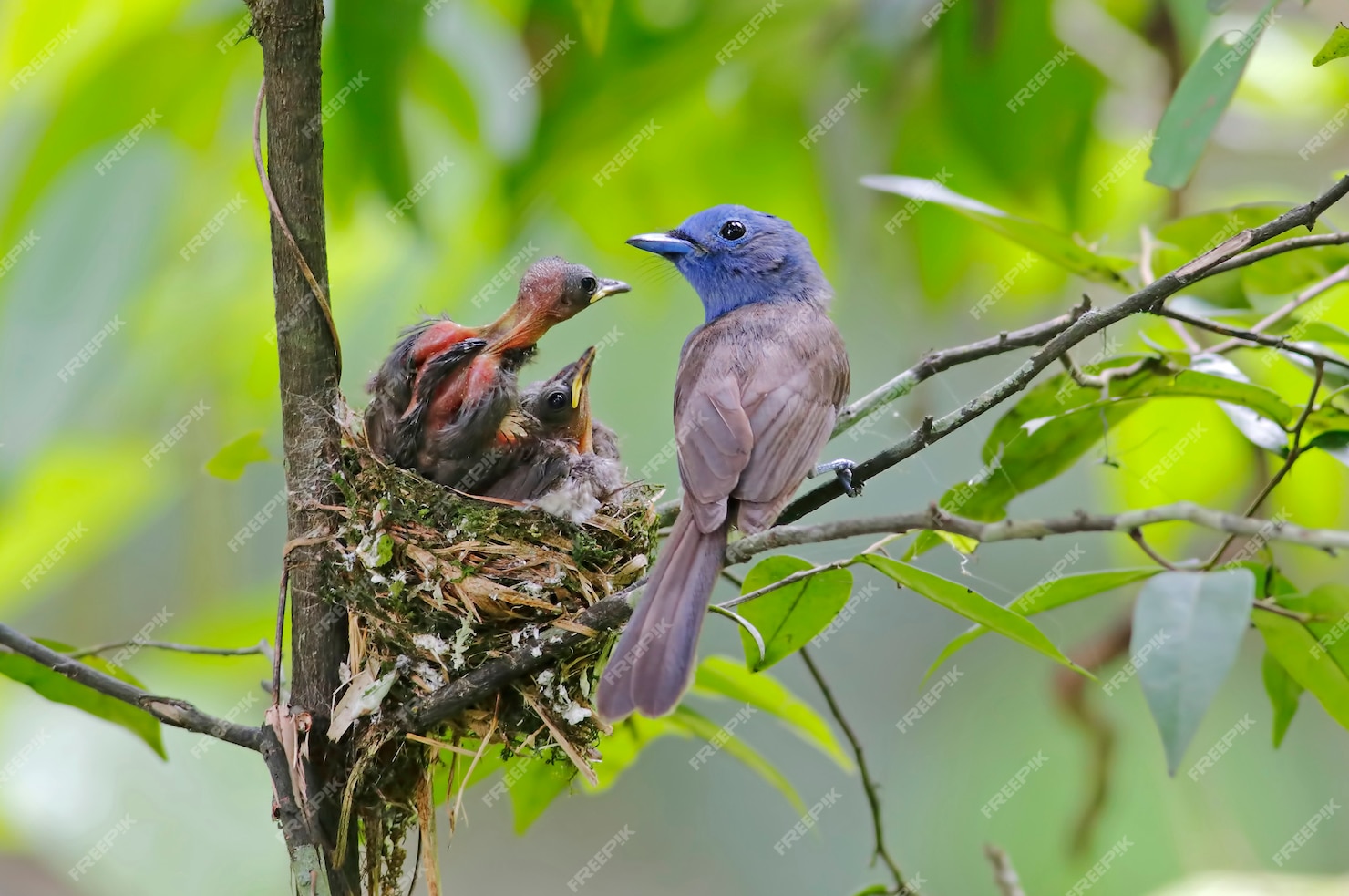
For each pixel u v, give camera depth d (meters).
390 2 9.84
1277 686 7.40
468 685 6.64
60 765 10.23
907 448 6.96
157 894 9.91
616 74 10.54
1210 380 7.20
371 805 6.74
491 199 11.28
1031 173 11.67
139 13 10.44
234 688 10.60
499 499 7.86
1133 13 11.56
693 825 14.58
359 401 8.93
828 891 13.88
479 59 11.23
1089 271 8.27
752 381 7.73
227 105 10.99
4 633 6.26
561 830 14.77
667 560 6.70
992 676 14.05
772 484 7.26
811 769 14.48
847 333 14.34
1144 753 11.94
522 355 8.31
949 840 13.44
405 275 11.80
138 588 13.23
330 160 10.86
